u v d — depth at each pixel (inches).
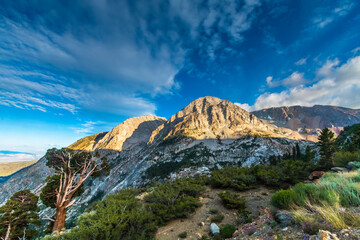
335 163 705.6
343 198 191.6
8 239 689.6
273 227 199.3
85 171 920.9
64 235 382.6
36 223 804.0
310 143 6919.3
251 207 566.9
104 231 397.7
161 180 4859.7
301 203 211.0
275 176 835.4
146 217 479.2
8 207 737.6
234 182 901.8
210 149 7224.4
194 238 421.4
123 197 722.8
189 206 596.7
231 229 379.9
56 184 861.8
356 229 126.3
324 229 140.3
